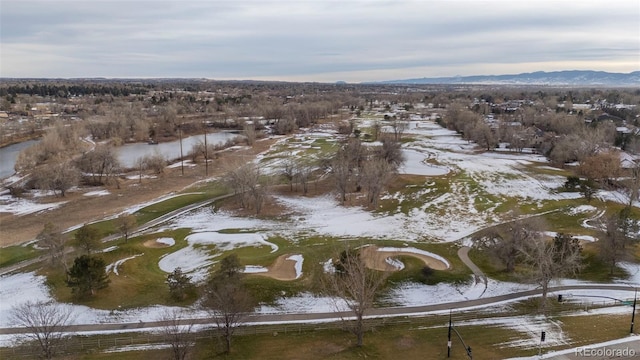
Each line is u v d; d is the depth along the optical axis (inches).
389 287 2295.8
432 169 4810.5
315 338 1847.9
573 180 3937.0
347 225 3272.6
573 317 1971.0
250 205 3745.1
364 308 1791.3
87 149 5777.6
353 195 4023.1
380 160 4008.4
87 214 3609.7
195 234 3097.9
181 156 5674.2
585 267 2488.9
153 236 3046.3
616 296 2183.8
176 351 1606.8
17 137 6988.2
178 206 3779.5
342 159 4124.0
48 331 1723.7
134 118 7519.7
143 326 1953.7
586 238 2866.6
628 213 2689.5
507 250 2480.3
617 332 1813.5
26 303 2049.7
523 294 2244.1
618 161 4126.5
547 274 2047.2
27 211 3695.9
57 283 2332.7
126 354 1732.3
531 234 2448.3
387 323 1963.6
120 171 4975.4
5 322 1989.4
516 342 1756.9
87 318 2017.7
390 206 3708.2
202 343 1808.6
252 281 2274.9
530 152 5812.0
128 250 2711.6
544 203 3666.3
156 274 2466.8
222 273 2142.0
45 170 4296.3
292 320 2007.9
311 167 4889.3
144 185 4490.7
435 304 2160.4
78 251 2647.6
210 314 1883.6
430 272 2418.8
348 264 1984.5
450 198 3848.4
